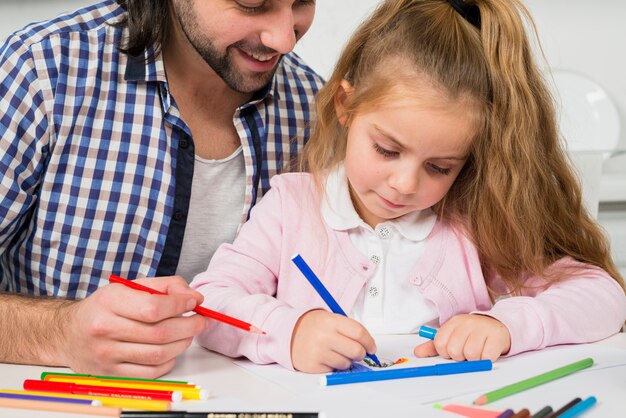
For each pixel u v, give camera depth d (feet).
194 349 3.03
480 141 3.47
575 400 2.31
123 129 3.76
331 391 2.45
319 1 7.95
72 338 2.69
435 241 3.68
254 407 2.30
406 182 3.18
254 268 3.56
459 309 3.60
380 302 3.55
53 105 3.57
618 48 8.37
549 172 3.76
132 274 3.92
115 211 3.79
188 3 3.43
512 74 3.46
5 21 8.29
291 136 4.26
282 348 2.73
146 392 2.36
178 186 3.85
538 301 3.17
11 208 3.61
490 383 2.54
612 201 6.99
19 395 2.34
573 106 8.14
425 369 2.63
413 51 3.33
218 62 3.47
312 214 3.71
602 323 3.27
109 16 3.97
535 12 8.39
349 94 3.57
